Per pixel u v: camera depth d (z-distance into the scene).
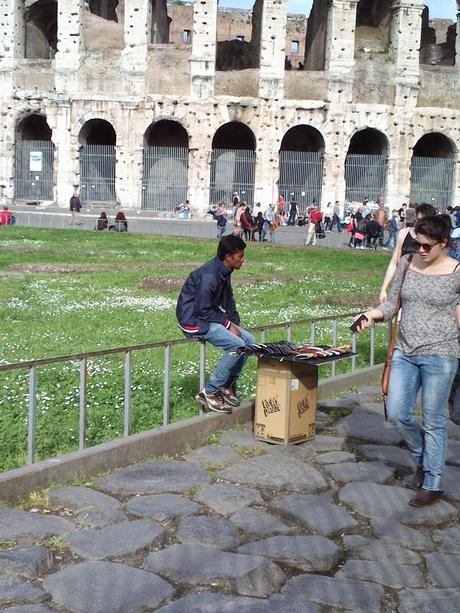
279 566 7.16
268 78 63.88
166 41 79.88
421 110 65.38
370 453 10.29
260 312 22.23
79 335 18.08
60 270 30.73
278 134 64.38
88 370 14.26
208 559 7.07
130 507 8.12
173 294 25.47
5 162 64.31
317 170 65.06
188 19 88.75
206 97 63.62
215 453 9.99
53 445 10.37
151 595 6.43
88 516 7.82
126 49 63.38
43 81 64.06
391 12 66.06
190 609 6.28
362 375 14.38
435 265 9.02
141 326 19.56
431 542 7.78
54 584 6.53
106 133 70.31
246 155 64.75
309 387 10.75
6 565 6.72
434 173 66.19
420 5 64.44
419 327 8.89
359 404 12.88
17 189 64.94
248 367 15.34
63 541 7.31
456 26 67.44
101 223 51.28
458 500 8.91
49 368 14.32
